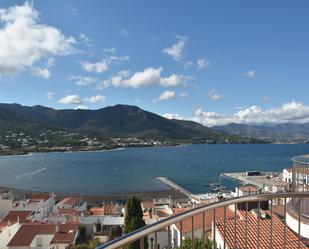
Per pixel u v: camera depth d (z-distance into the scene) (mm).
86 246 46438
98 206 93625
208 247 17672
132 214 40938
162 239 32812
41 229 48406
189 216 6832
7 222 51562
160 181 150625
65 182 152000
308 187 15516
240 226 18516
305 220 13164
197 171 184000
